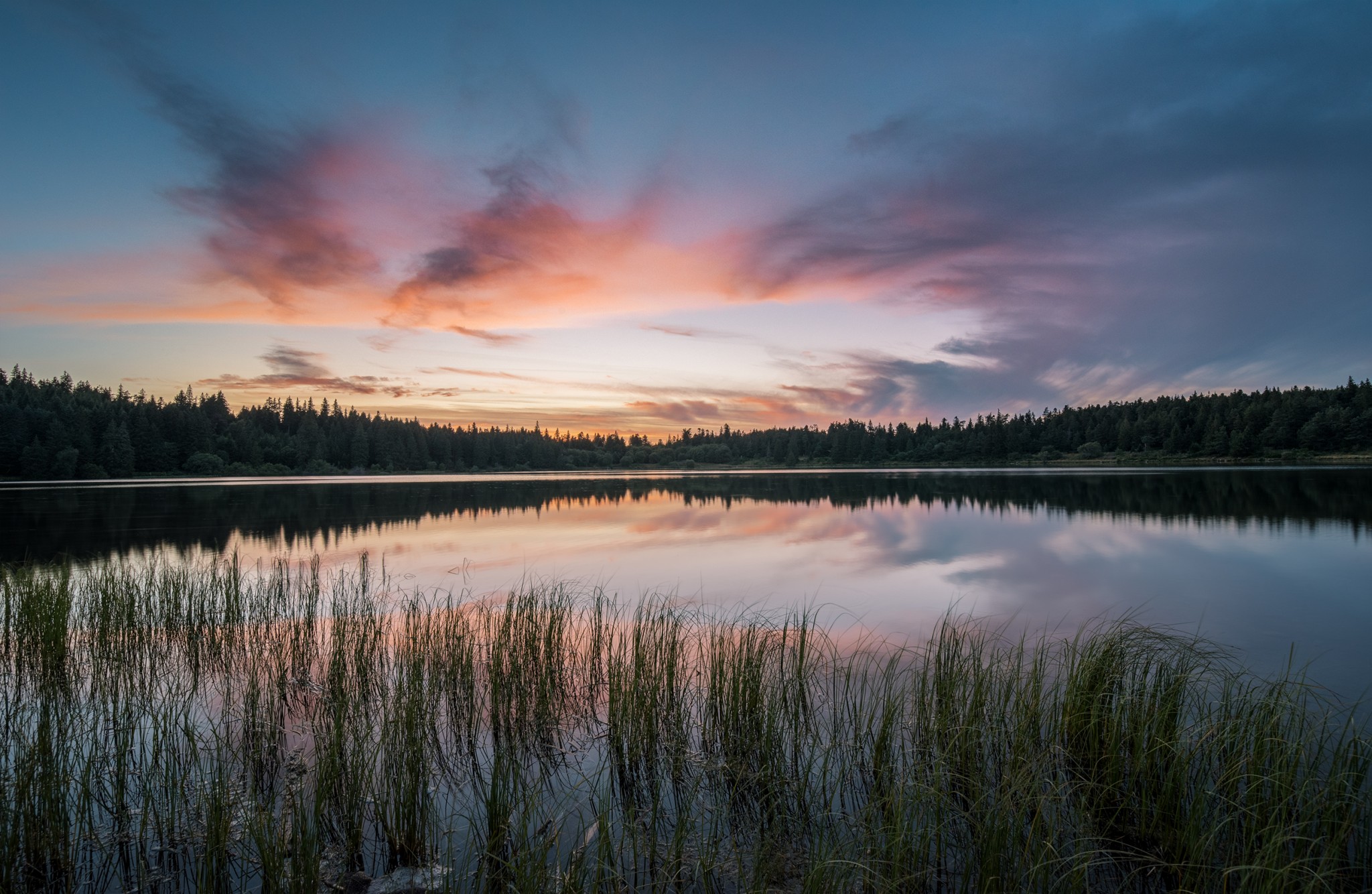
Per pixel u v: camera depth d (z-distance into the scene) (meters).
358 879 4.66
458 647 8.55
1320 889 4.33
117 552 22.00
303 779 5.44
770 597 14.75
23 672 8.98
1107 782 5.63
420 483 76.25
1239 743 5.64
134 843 5.02
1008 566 18.78
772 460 169.38
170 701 7.66
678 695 7.71
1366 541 21.91
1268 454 104.31
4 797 4.75
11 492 52.91
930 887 4.59
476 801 5.68
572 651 9.39
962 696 6.68
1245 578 16.62
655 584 16.45
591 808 5.60
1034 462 136.12
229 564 17.88
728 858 4.87
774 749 6.41
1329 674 9.35
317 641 10.38
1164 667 7.16
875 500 43.62
